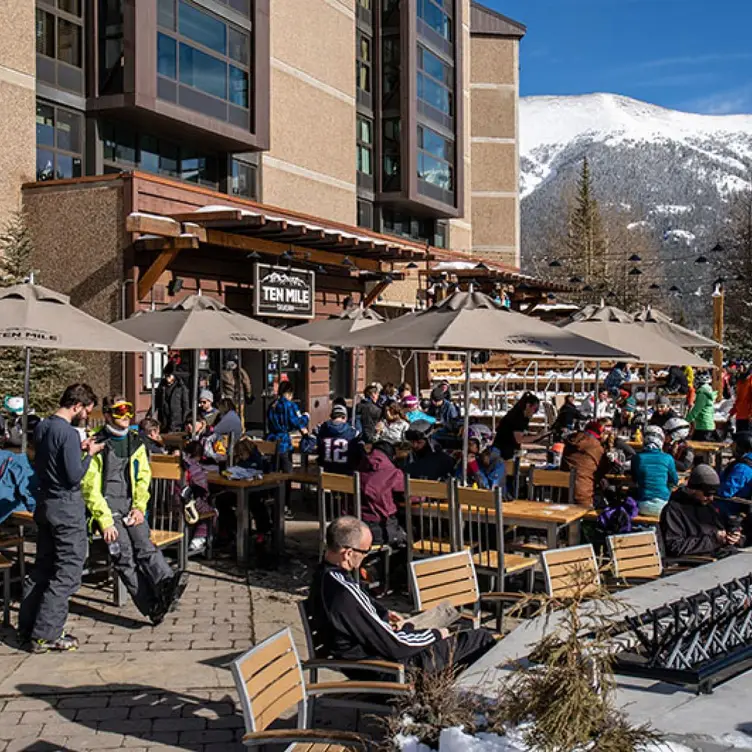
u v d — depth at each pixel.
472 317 8.52
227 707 5.44
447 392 19.84
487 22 46.88
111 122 19.27
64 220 16.81
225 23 21.36
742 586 5.01
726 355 46.72
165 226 16.22
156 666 6.14
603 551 8.15
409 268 27.25
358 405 16.20
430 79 33.84
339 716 5.15
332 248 21.38
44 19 17.77
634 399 19.30
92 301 16.62
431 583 5.59
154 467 8.39
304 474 10.07
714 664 4.03
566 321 12.44
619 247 81.75
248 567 9.05
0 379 14.49
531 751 3.19
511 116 47.25
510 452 11.23
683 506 7.72
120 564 6.99
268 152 25.11
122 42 18.42
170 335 10.30
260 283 19.94
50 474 6.40
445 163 35.12
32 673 5.98
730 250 60.72
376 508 8.16
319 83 27.67
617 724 3.25
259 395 22.62
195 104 20.34
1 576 7.62
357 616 4.50
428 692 3.71
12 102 16.89
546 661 3.42
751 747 3.35
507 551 8.20
